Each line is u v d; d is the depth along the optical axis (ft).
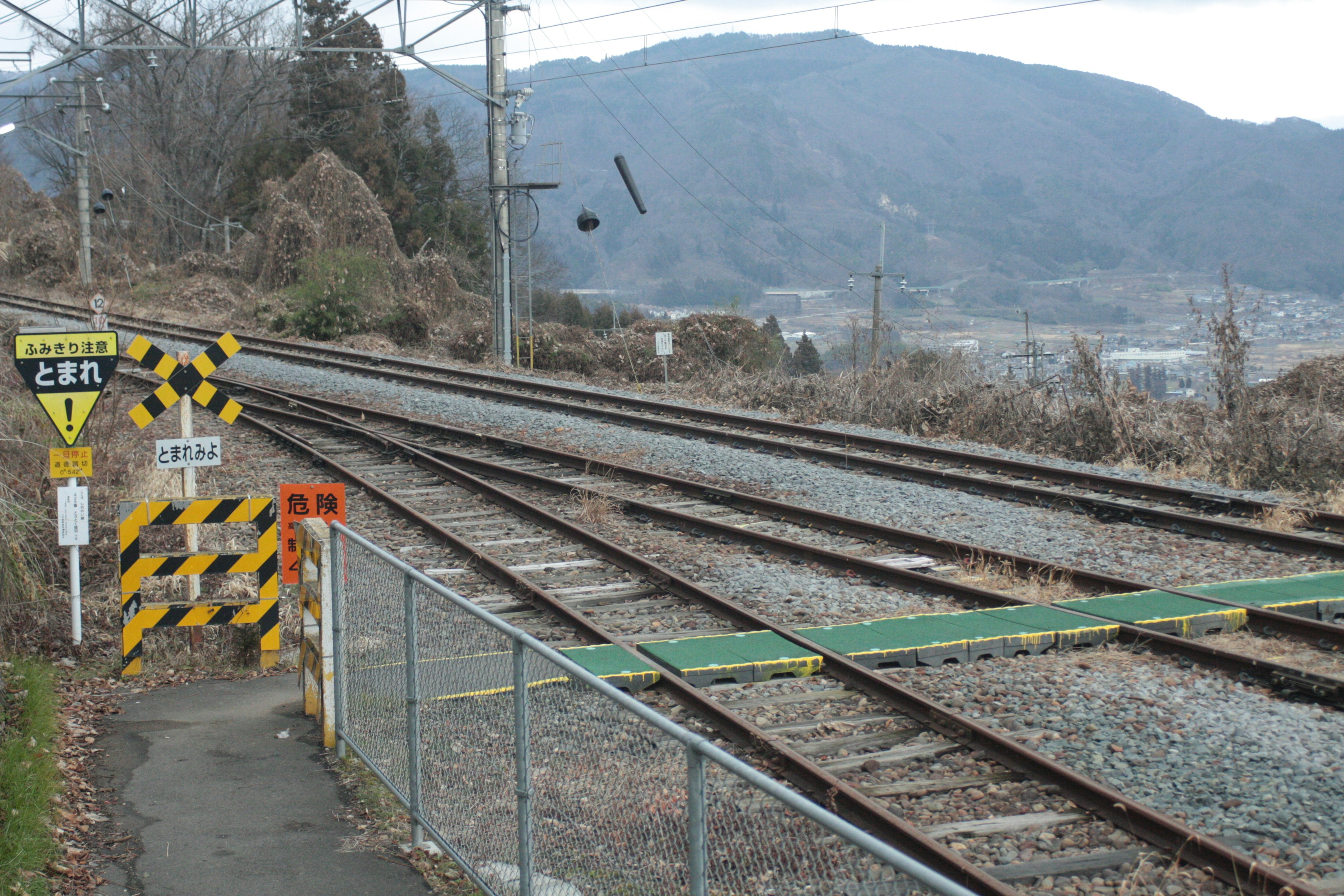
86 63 198.49
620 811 14.65
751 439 55.16
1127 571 34.14
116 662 28.04
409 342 115.55
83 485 38.65
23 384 41.16
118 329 94.89
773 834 14.76
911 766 19.98
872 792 18.80
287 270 136.36
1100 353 60.70
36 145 231.30
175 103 196.95
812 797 18.78
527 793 14.96
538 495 44.83
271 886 16.84
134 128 205.26
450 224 203.41
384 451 52.19
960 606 30.12
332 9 192.03
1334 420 53.06
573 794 15.64
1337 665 25.55
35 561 31.48
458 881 17.33
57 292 127.85
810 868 13.55
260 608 27.43
